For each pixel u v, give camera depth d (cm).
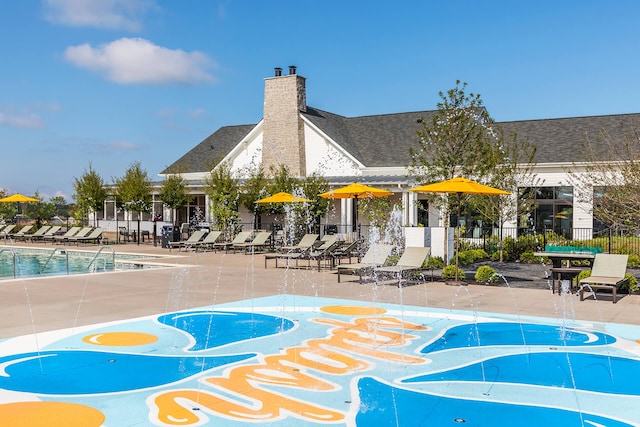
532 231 2767
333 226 3031
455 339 912
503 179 2258
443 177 1800
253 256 2395
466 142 1791
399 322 1043
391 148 3391
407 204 3011
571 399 626
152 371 723
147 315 1085
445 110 1770
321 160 3434
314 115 3575
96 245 3056
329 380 691
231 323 1023
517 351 835
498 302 1258
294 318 1077
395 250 2197
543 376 713
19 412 575
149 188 3497
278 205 3031
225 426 541
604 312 1133
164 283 1514
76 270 1948
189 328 978
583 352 828
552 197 2812
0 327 962
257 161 3647
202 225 3325
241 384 674
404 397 629
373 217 2717
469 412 584
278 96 3506
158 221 3709
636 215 1731
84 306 1166
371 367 750
